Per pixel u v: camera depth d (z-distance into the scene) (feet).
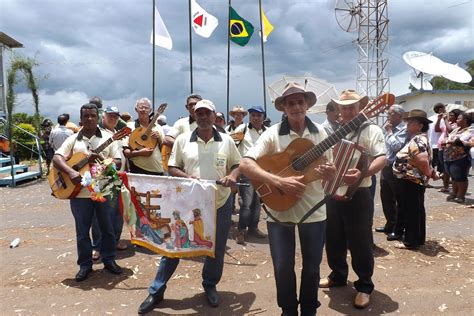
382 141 11.80
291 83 9.79
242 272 15.08
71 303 12.64
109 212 14.65
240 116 23.40
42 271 15.35
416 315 11.62
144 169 18.08
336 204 12.59
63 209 27.07
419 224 17.19
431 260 15.97
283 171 9.78
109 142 14.80
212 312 11.94
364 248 12.01
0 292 13.50
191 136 12.55
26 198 31.22
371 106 9.48
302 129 10.21
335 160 9.69
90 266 14.66
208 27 45.34
